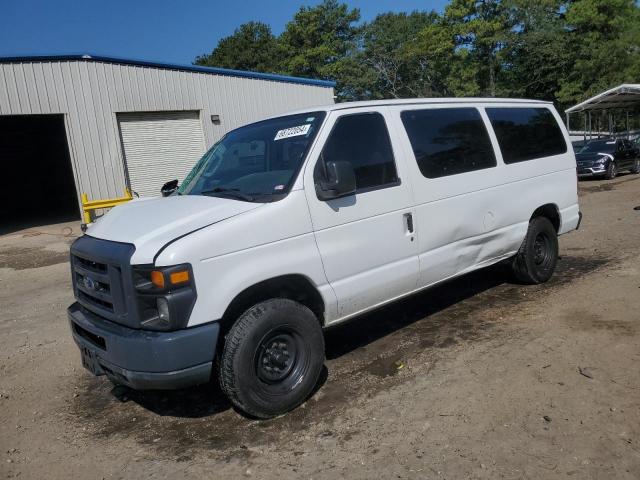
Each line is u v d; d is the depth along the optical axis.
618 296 5.74
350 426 3.71
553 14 44.78
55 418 4.26
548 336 4.88
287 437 3.66
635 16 39.47
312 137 4.21
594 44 38.84
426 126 5.00
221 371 3.71
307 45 52.75
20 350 5.82
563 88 40.53
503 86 46.56
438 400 3.93
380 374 4.47
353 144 4.39
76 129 15.10
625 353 4.38
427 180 4.83
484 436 3.42
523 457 3.18
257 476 3.26
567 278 6.67
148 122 16.48
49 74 14.58
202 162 5.13
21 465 3.62
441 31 44.91
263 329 3.72
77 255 4.01
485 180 5.43
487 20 44.03
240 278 3.59
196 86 17.17
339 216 4.15
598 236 9.12
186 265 3.39
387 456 3.32
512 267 6.34
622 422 3.43
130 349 3.44
